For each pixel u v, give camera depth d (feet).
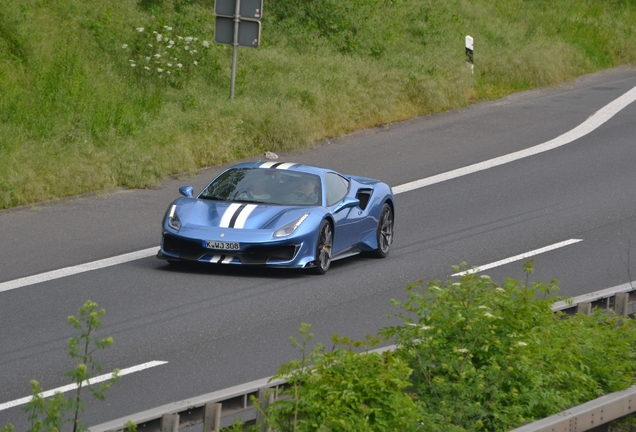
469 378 72.90
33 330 101.09
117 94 236.43
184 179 204.54
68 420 52.13
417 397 71.00
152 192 191.72
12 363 89.15
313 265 130.72
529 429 61.98
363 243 145.07
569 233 165.99
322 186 140.36
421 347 75.25
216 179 143.02
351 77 281.54
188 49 265.34
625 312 95.55
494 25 409.69
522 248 154.20
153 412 56.59
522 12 450.30
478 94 318.86
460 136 259.19
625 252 153.07
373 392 62.59
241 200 136.98
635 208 188.24
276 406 60.29
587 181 212.64
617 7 496.64
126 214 171.63
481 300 79.15
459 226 171.01
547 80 347.15
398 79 288.92
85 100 222.28
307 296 119.65
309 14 346.74
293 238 127.85
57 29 265.54
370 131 262.06
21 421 73.00
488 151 242.17
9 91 215.72
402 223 173.27
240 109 236.02
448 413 68.44
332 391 61.72
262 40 315.99
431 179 211.20
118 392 80.84
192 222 130.11
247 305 114.01
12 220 162.20
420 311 78.84
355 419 60.44
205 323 105.19
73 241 149.69
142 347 95.20
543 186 207.00
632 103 311.47
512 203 190.70
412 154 236.22
